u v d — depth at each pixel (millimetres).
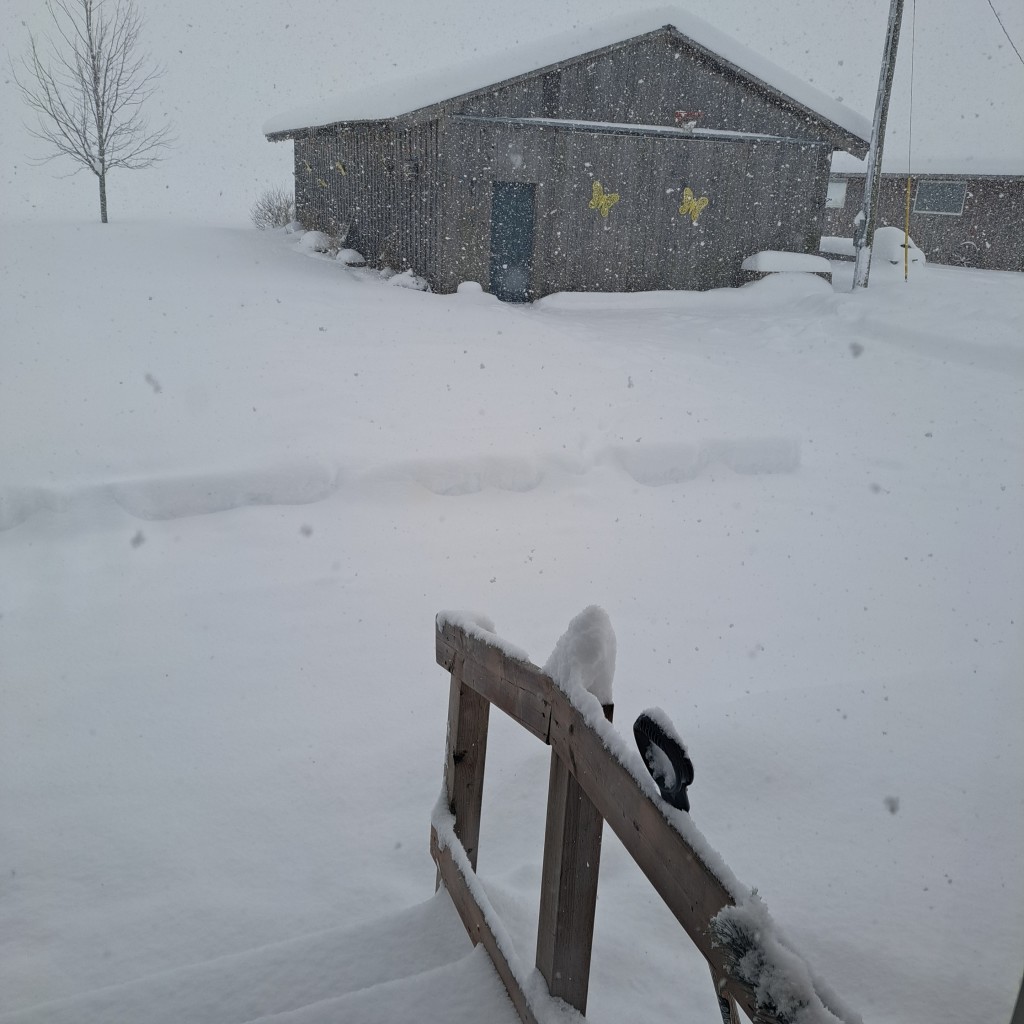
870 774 3061
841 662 4492
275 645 4578
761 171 18000
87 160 27750
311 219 22016
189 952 2547
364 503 6465
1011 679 3865
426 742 3707
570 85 16078
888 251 23594
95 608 4891
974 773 3061
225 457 6727
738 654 4574
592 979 2150
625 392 9758
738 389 10422
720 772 3078
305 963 2234
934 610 5199
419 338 11961
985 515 6918
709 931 1125
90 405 7949
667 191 17344
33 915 2691
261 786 3391
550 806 1760
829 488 7480
